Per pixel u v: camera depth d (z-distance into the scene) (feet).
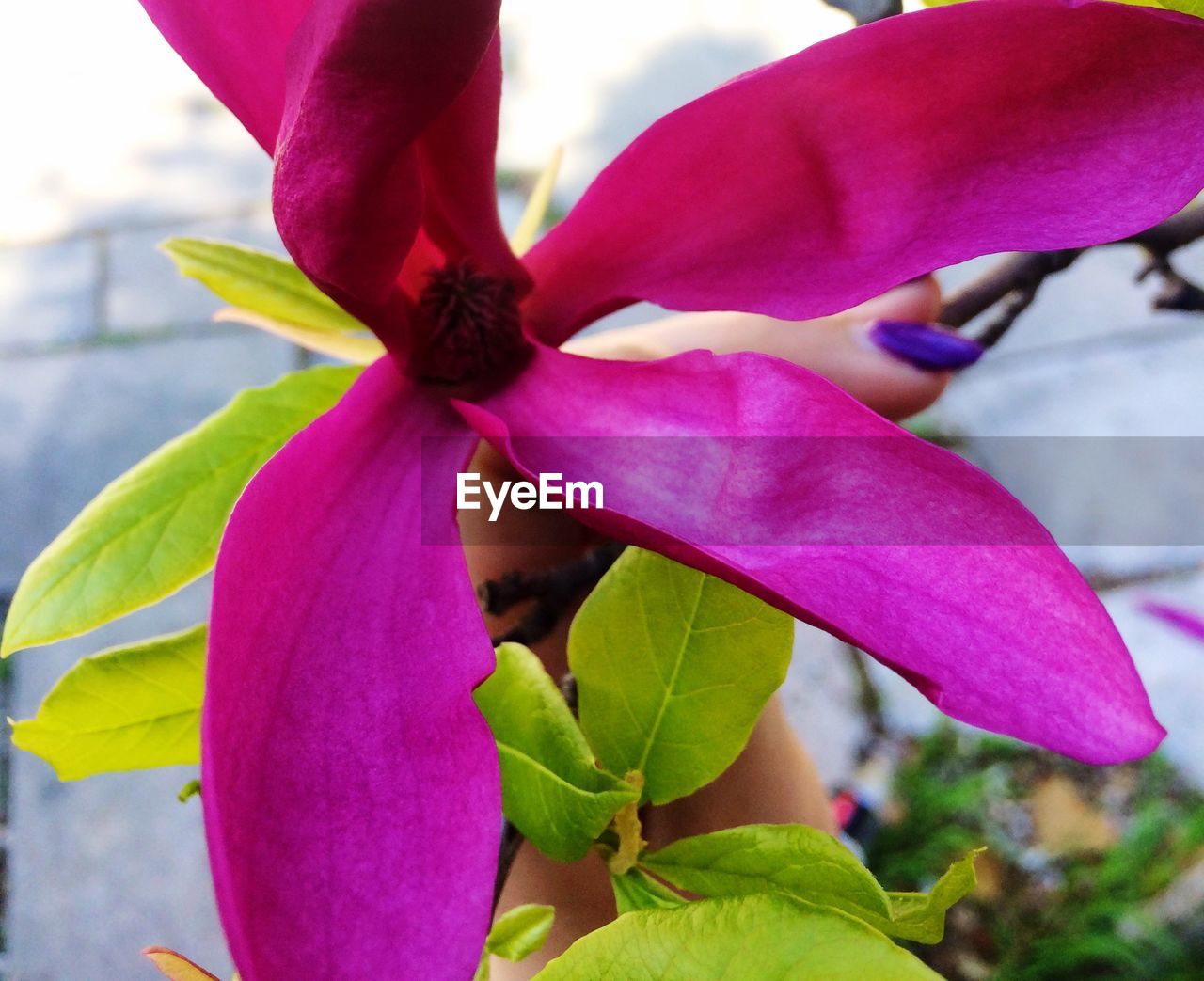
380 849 0.37
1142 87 0.41
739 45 2.47
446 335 0.51
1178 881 1.65
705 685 0.46
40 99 2.59
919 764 1.74
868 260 0.45
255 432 0.58
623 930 0.36
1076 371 2.02
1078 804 1.71
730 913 0.36
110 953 1.63
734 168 0.47
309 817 0.38
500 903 0.68
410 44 0.36
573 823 0.43
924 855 1.69
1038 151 0.43
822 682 1.78
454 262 0.52
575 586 0.58
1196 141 0.41
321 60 0.37
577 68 2.45
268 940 0.35
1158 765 1.72
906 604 0.38
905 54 0.42
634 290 0.51
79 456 2.06
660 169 0.48
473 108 0.48
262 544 0.42
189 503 0.56
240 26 0.44
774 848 0.42
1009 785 1.73
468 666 0.41
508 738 0.44
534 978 0.36
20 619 0.53
